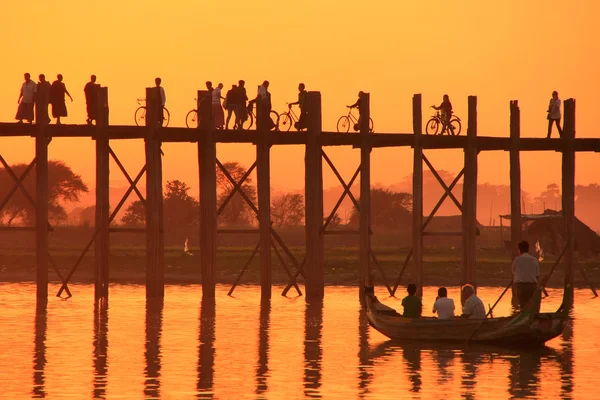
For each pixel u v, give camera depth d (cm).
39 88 15725
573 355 10575
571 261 17512
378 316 11919
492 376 9381
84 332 12419
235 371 9650
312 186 16450
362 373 9556
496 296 18300
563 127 17338
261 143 16262
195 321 13600
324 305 15888
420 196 16550
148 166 15875
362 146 16438
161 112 16100
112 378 9262
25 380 9144
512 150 16888
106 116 15762
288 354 10681
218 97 16562
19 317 14012
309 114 16312
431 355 10588
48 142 15962
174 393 8606
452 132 17688
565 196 17450
